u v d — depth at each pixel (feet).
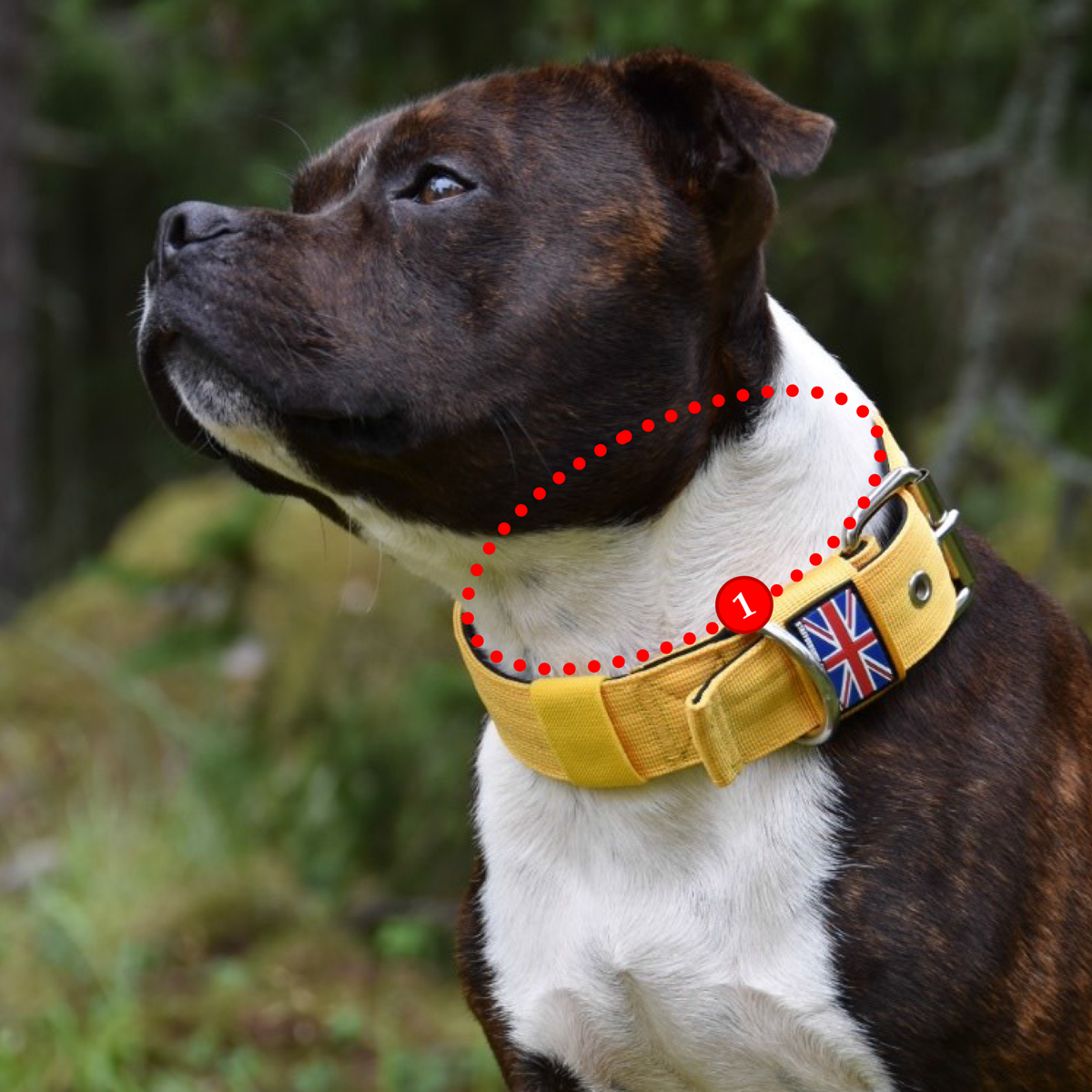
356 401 12.34
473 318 12.41
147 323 12.85
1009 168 25.54
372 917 25.09
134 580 34.78
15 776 30.19
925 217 27.94
